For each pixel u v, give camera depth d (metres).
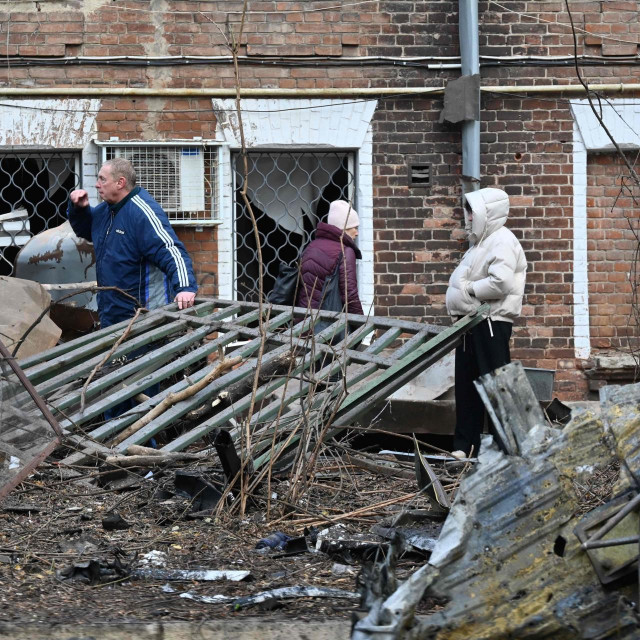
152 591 6.99
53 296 16.62
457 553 5.18
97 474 10.01
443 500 8.53
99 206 14.53
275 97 18.94
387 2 19.06
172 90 18.72
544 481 5.50
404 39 19.11
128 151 18.81
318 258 14.63
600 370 19.20
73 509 9.25
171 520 8.95
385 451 12.80
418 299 19.16
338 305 14.54
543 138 19.30
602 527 5.40
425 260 19.16
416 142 19.14
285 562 7.80
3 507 9.19
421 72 19.14
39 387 11.81
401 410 14.84
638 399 5.83
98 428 11.23
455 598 5.12
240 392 12.47
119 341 12.39
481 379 5.63
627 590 5.34
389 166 19.12
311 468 9.78
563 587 5.28
